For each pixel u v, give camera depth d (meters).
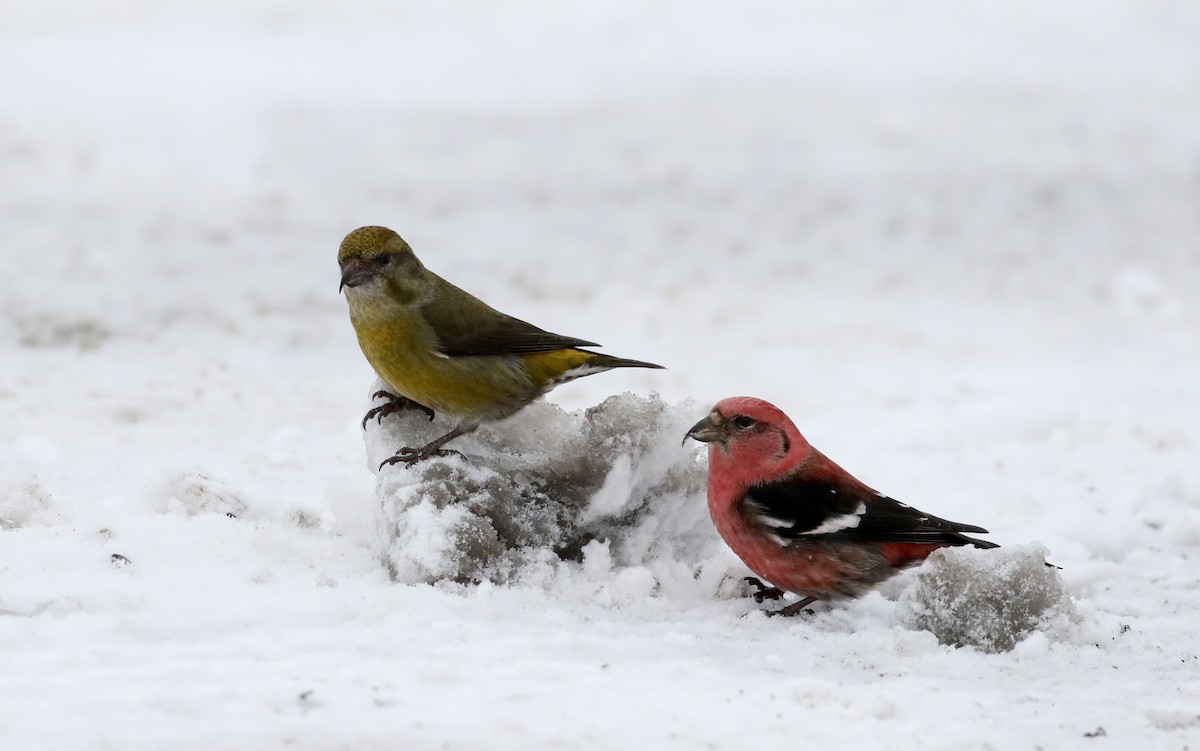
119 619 7.06
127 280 19.97
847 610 8.58
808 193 27.12
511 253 22.75
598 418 8.73
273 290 19.94
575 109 32.72
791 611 8.46
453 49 37.62
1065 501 11.31
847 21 41.00
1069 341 18.59
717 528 8.62
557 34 39.28
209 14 40.22
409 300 9.00
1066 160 29.86
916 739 6.20
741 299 20.55
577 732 5.98
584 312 19.53
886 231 24.84
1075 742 6.26
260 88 33.03
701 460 9.00
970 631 7.80
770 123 31.95
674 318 19.33
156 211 24.20
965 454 13.04
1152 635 8.30
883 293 21.19
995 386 16.03
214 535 8.65
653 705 6.40
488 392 9.09
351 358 16.77
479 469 8.50
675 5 42.09
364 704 6.15
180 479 9.35
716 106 33.22
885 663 7.44
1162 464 12.77
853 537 8.27
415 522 8.09
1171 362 17.50
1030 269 22.81
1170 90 35.53
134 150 27.45
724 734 6.09
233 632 7.06
